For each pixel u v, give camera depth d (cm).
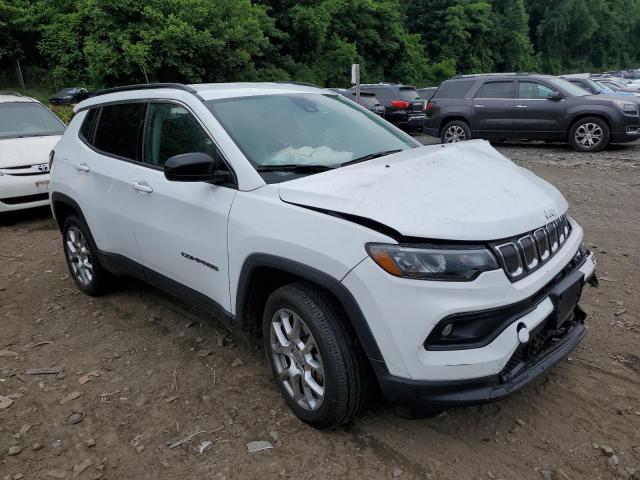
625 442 275
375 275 243
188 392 333
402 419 298
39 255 618
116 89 440
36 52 3138
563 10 6819
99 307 462
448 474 259
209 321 424
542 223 275
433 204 260
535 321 255
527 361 267
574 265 305
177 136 356
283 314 293
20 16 2905
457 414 302
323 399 274
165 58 2745
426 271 238
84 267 479
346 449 278
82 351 390
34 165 755
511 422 293
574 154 1206
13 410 324
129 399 329
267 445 283
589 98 1222
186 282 355
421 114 1861
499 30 5922
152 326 421
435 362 240
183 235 341
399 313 240
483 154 348
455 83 1397
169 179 302
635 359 348
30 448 291
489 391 244
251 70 3114
